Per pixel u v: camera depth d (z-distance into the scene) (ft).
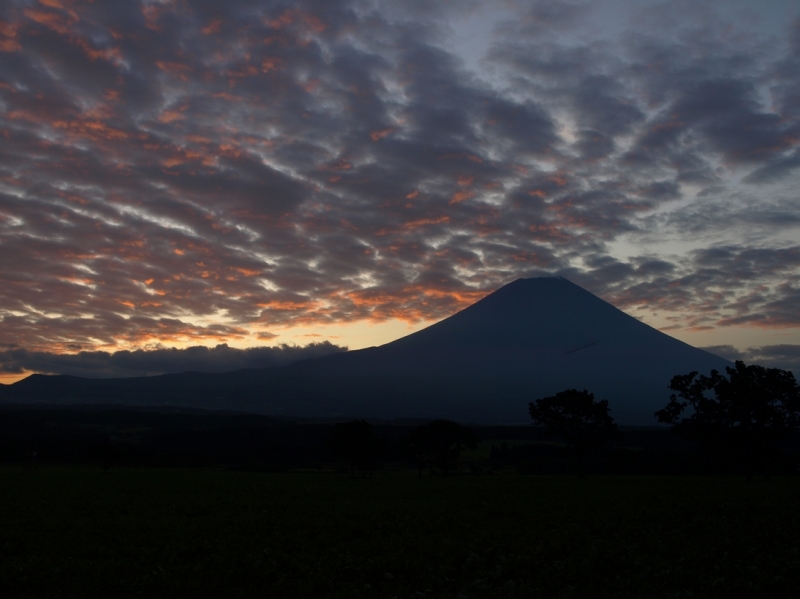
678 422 217.36
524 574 41.73
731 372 208.54
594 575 40.37
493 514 83.92
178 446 376.89
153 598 37.55
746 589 35.68
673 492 126.93
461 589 37.76
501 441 434.71
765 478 196.65
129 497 113.39
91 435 379.96
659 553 48.78
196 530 66.23
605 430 231.50
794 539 55.06
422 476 254.27
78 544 56.75
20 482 164.96
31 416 540.93
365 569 43.27
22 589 39.52
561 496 118.01
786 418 196.44
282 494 125.49
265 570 43.47
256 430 416.67
